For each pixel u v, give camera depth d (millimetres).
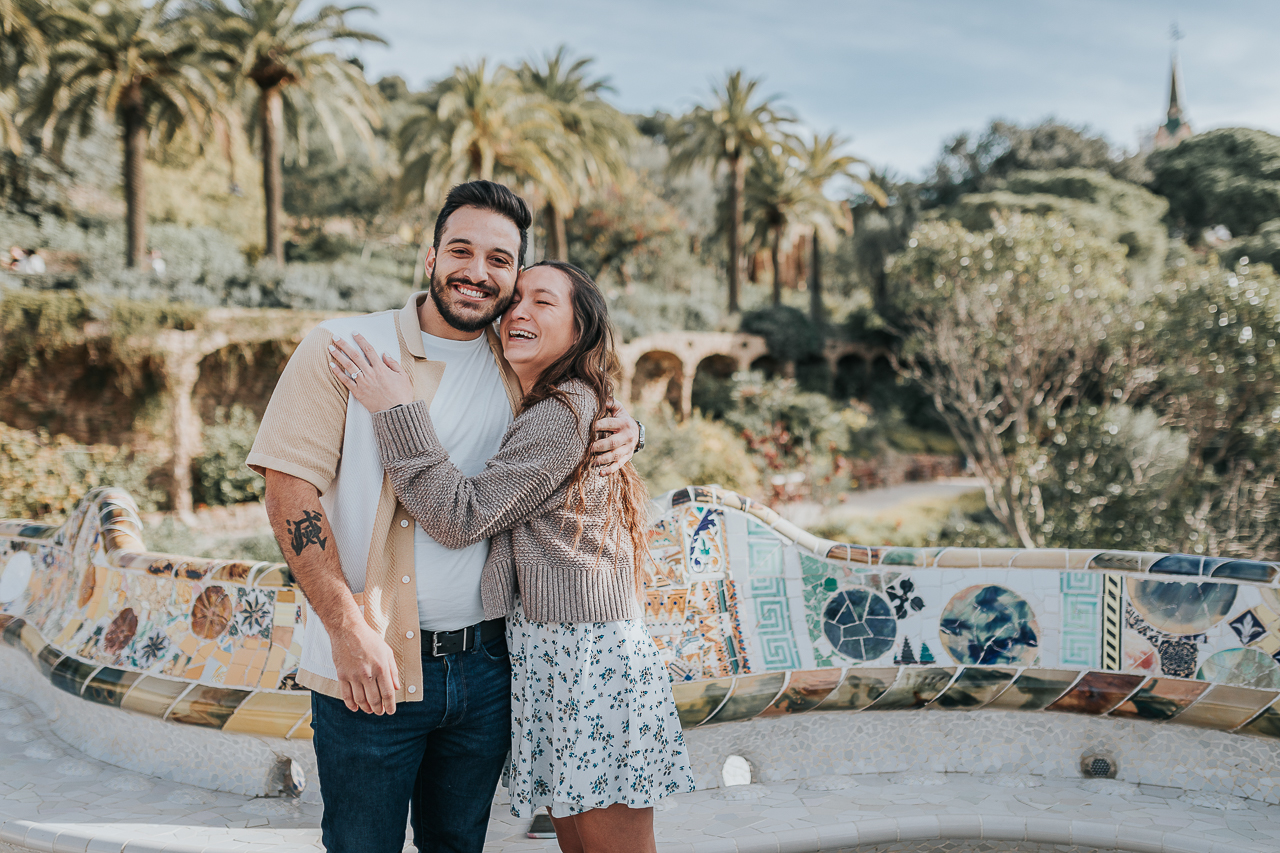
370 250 38031
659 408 28797
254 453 1797
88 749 3203
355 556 1861
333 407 1826
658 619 3037
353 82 23891
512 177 25938
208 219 33844
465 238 1882
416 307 2000
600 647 1965
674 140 33406
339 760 1845
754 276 48344
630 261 40625
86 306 18109
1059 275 19375
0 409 17938
